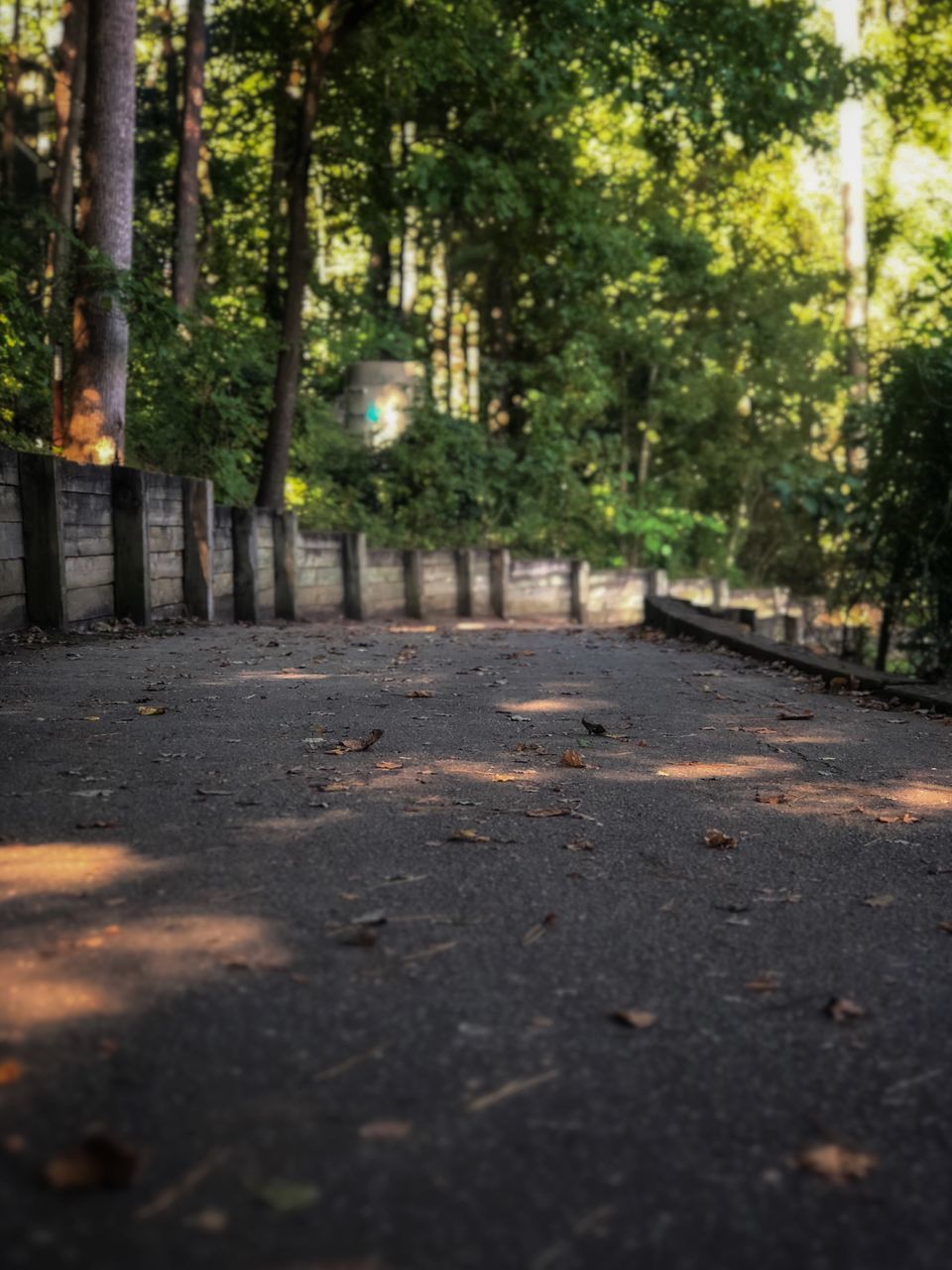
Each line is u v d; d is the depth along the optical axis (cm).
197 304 1928
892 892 361
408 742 561
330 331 2741
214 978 267
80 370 1295
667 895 347
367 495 2581
